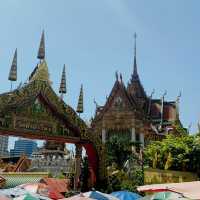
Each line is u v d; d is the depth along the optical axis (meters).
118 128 89.38
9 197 19.58
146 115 95.06
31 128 30.56
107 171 34.50
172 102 103.12
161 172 38.94
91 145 33.94
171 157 42.94
